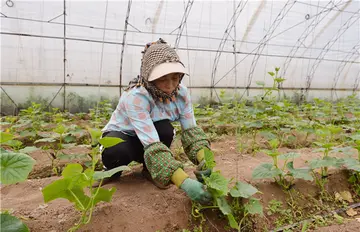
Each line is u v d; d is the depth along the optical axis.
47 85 7.96
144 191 2.59
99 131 1.86
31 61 7.64
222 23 9.02
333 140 4.87
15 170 1.46
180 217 2.30
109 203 2.30
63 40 7.71
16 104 7.78
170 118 2.60
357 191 2.96
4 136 1.62
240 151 4.13
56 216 2.16
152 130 2.28
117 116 2.66
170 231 2.21
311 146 4.71
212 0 8.59
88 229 2.04
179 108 2.58
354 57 11.83
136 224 2.17
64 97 8.17
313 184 2.86
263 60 10.16
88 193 2.60
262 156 3.88
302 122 5.35
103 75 8.37
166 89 2.29
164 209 2.33
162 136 2.66
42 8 7.31
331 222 2.48
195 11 8.56
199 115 6.60
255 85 10.32
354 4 10.24
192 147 2.46
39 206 2.35
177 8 8.33
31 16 7.30
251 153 4.15
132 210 2.25
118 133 2.63
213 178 1.96
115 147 2.60
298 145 4.81
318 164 2.66
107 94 8.55
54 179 3.07
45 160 3.90
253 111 4.86
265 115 4.93
